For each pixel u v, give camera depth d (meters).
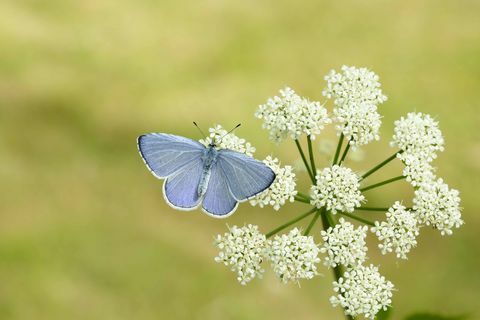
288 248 0.42
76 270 0.59
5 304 0.56
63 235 0.61
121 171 0.67
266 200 0.42
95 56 0.83
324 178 0.42
